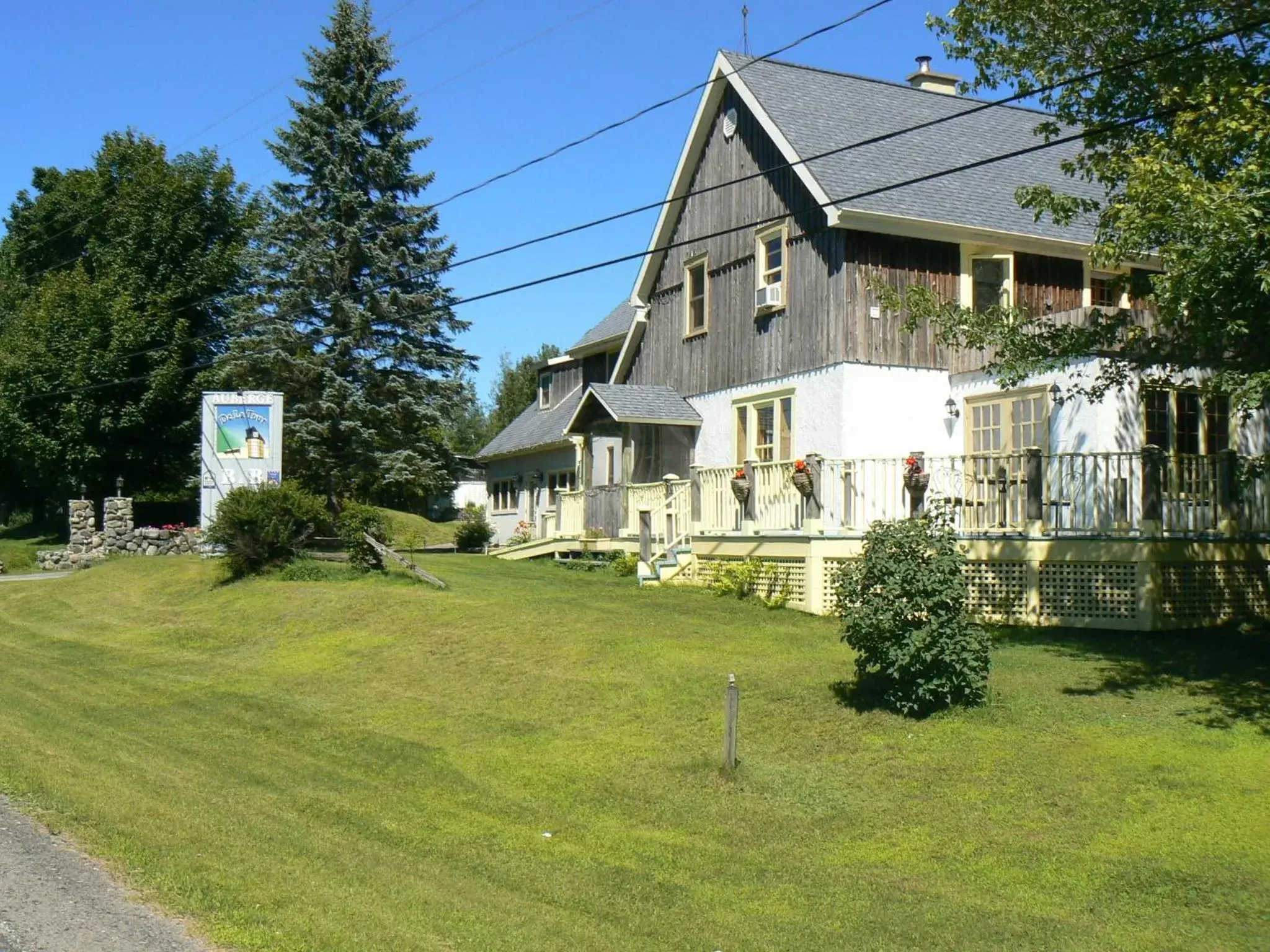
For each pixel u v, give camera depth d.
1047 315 19.28
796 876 8.62
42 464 40.06
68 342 39.03
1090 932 7.39
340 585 22.02
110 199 43.31
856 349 20.81
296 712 14.55
